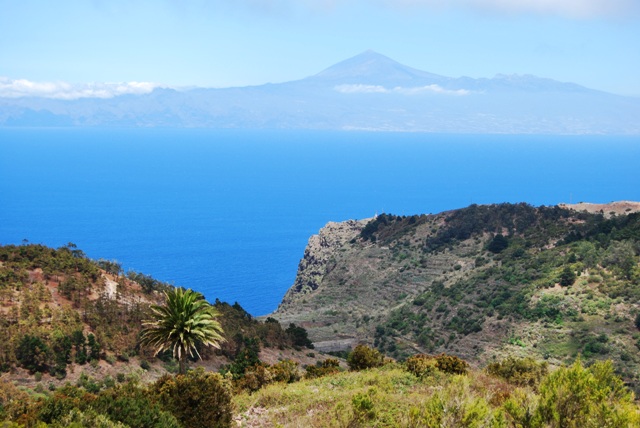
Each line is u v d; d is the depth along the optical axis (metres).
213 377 40.28
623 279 119.81
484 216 194.38
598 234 147.25
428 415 25.08
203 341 48.38
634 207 180.62
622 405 25.09
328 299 188.50
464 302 140.62
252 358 62.34
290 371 55.41
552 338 109.19
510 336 117.00
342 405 33.47
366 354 59.59
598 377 28.70
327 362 61.00
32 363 62.03
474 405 24.67
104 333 71.25
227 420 34.66
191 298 48.53
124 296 83.75
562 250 146.25
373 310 167.12
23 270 79.38
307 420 33.88
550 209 186.12
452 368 48.97
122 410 31.03
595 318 109.69
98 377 63.91
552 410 24.56
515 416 25.38
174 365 72.25
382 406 34.50
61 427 28.48
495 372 51.34
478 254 175.12
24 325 66.62
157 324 48.12
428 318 141.88
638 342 98.38
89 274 84.62
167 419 31.58
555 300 120.44
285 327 156.62
